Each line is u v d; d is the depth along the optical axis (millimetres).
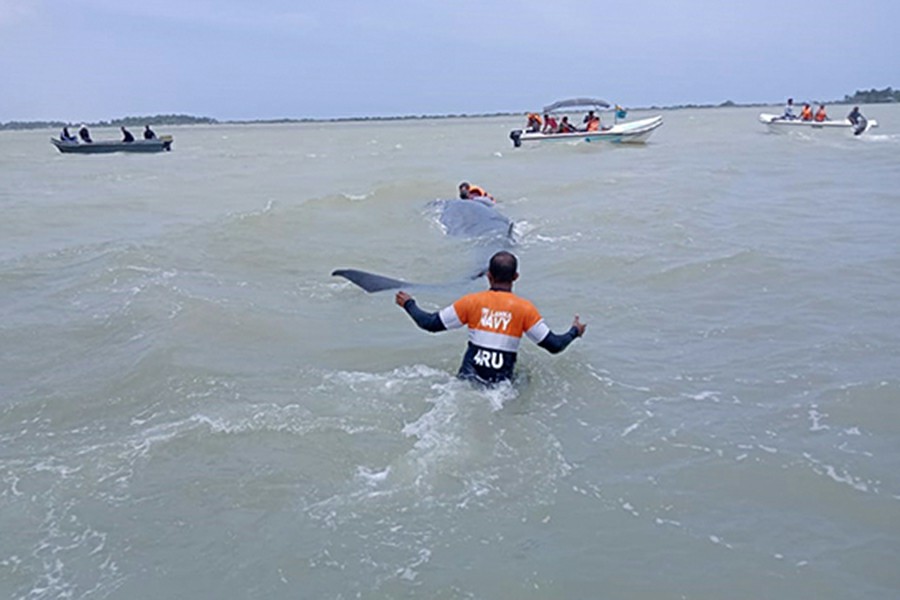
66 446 5152
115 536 4074
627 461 4816
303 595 3572
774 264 9484
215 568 3795
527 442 5078
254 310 8078
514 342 6039
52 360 6836
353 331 7582
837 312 7684
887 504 4250
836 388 5797
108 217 15086
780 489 4445
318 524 4137
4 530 4129
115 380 6281
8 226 14000
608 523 4125
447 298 8898
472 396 5793
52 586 3670
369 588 3602
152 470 4766
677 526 4094
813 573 3678
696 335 7211
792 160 23734
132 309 8062
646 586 3600
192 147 50375
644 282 9094
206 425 5332
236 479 4621
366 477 4629
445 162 28797
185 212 15727
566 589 3582
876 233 11359
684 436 5137
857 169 20422
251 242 12016
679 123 68562
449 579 3656
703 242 10992
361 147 44938
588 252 10664
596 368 6430
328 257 11156
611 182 18578
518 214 14547
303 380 6211
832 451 4859
